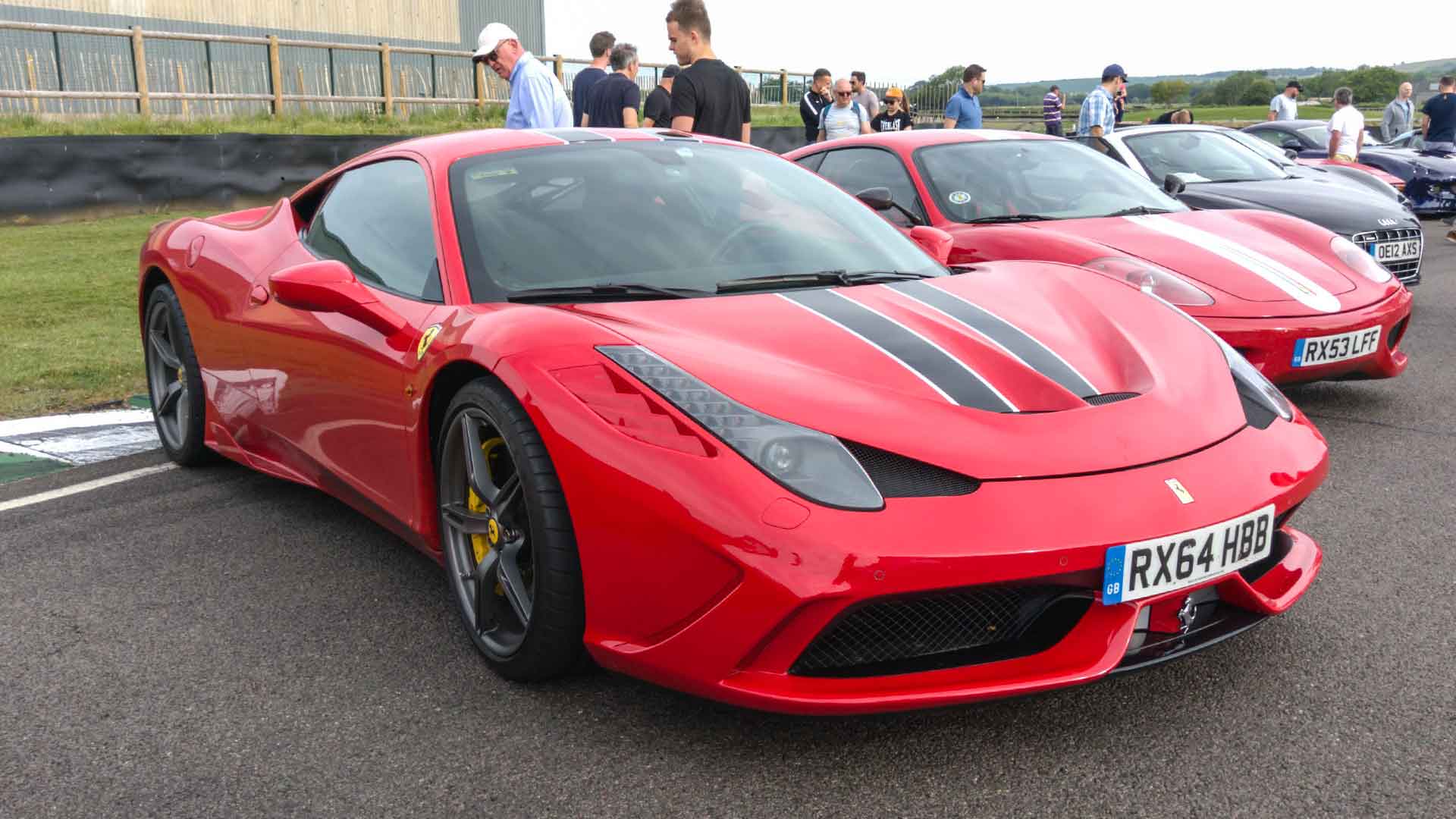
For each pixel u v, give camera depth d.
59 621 2.55
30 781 1.89
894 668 1.87
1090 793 1.79
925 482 1.82
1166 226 4.46
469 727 2.05
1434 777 1.82
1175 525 1.86
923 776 1.86
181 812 1.79
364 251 2.87
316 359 2.83
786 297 2.39
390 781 1.87
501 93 20.30
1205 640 2.02
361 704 2.14
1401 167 11.66
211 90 16.12
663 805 1.79
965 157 5.04
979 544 1.75
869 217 2.98
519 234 2.55
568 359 2.05
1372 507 3.17
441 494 2.41
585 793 1.83
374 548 3.01
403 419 2.47
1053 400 2.04
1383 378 4.12
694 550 1.81
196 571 2.85
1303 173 6.89
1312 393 4.62
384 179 2.99
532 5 31.28
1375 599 2.52
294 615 2.57
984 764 1.89
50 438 4.05
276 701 2.16
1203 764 1.87
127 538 3.10
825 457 1.82
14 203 9.57
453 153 2.84
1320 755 1.89
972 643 1.91
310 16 24.50
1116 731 1.98
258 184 10.99
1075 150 5.29
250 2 22.97
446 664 2.31
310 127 15.60
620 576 1.92
